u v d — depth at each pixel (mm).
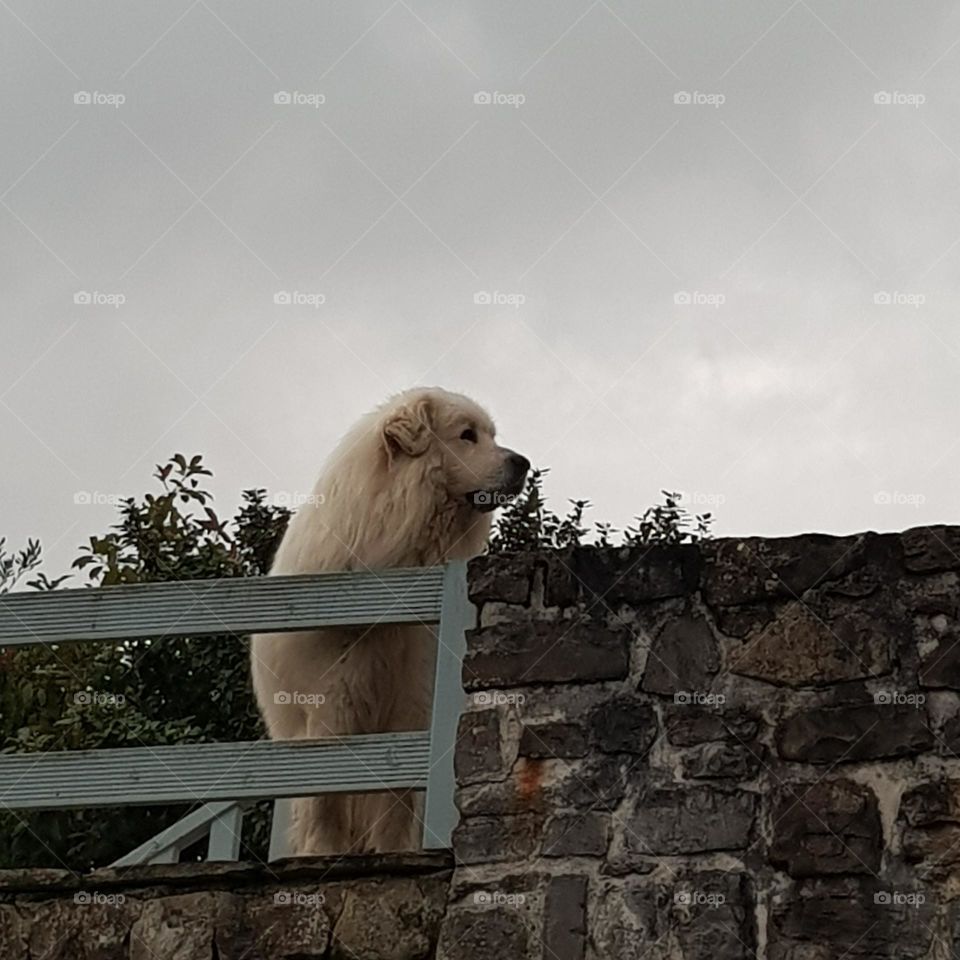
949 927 4355
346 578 5145
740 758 4641
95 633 5172
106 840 8945
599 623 4875
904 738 4590
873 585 4789
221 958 4613
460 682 4938
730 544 4898
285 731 6859
